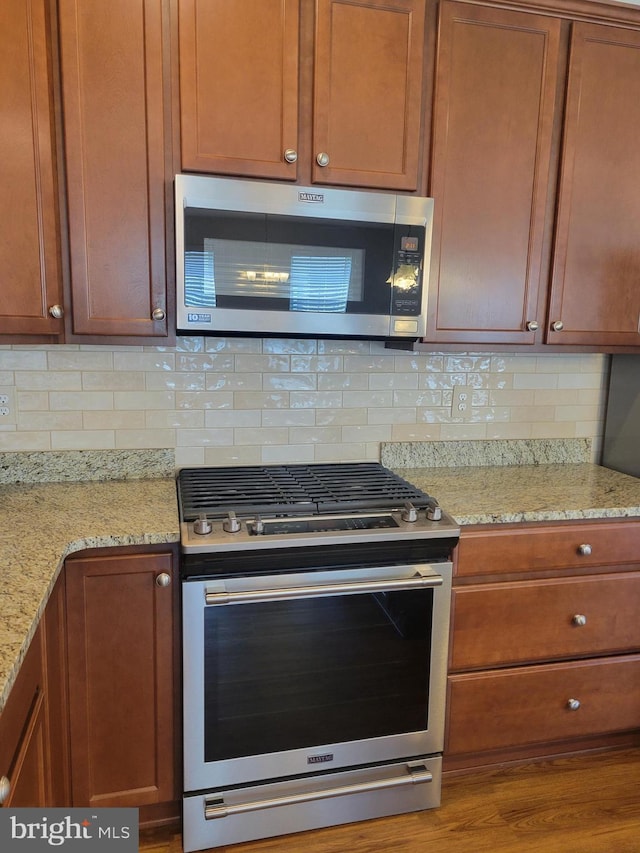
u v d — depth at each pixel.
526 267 1.94
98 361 1.94
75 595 1.47
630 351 2.13
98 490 1.87
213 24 1.59
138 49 1.56
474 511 1.76
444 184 1.82
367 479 1.99
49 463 1.94
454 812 1.79
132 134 1.58
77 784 1.55
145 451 2.02
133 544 1.48
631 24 1.89
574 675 1.91
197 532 1.51
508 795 1.87
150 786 1.61
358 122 1.72
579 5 1.82
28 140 1.53
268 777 1.64
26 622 1.01
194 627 1.52
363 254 1.71
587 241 1.98
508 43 1.81
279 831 1.68
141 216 1.62
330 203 1.66
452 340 1.91
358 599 1.63
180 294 1.60
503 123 1.84
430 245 1.76
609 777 1.95
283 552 1.53
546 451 2.41
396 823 1.75
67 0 1.50
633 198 2.00
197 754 1.58
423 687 1.73
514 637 1.83
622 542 1.87
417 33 1.72
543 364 2.36
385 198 1.70
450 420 2.30
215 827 1.62
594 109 1.92
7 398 1.89
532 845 1.68
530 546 1.80
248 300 1.64
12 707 0.97
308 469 2.10
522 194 1.89
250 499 1.74
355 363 2.17
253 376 2.08
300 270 1.66
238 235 1.61
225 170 1.65
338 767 1.70
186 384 2.03
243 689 1.58
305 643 1.61
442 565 1.68
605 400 2.41
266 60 1.63
